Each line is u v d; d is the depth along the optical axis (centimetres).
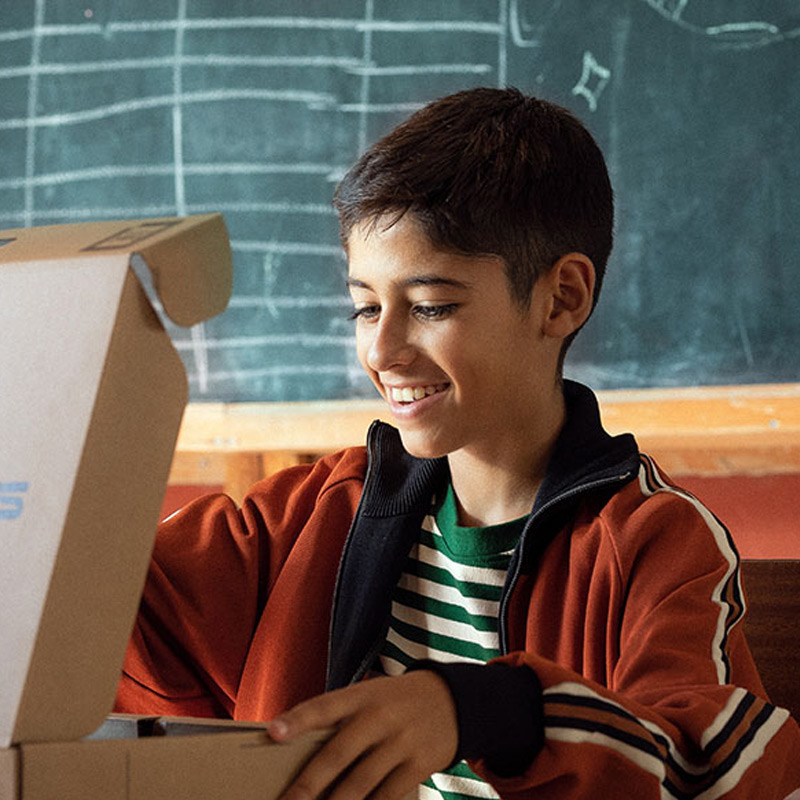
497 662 87
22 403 75
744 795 92
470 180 119
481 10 350
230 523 145
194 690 139
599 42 343
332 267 359
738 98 336
